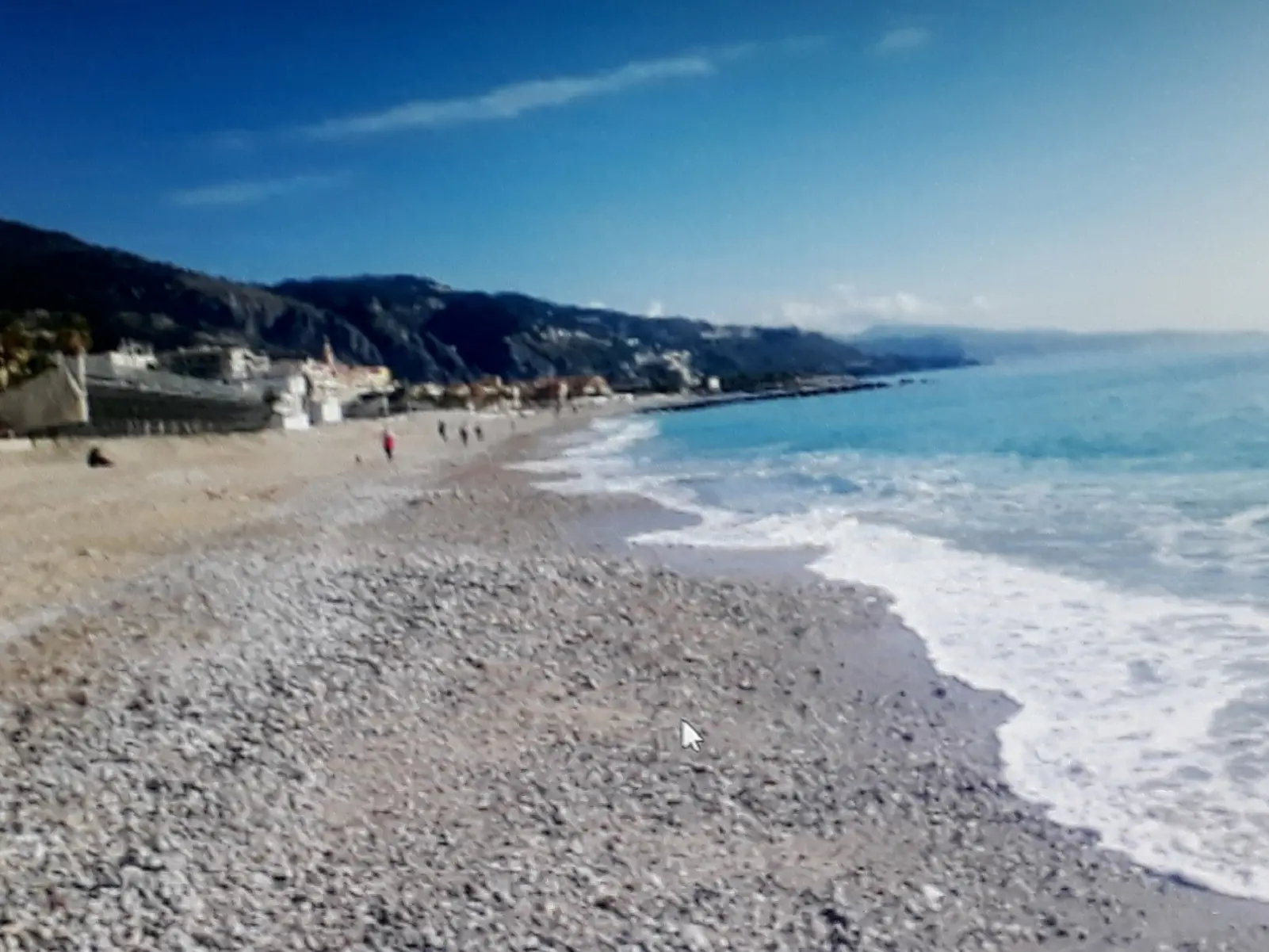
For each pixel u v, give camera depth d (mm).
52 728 10211
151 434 65375
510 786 8922
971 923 6559
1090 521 21922
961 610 14898
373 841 7742
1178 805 8062
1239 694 10383
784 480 36500
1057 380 114938
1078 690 10945
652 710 11133
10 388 61500
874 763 9430
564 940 6207
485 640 13984
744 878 7188
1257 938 6266
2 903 6547
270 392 86750
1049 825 7945
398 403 144250
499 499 33938
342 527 26922
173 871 7086
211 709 10852
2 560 20344
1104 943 6305
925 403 94562
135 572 19047
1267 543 18109
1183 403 60312
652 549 22203
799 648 13586
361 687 11805
